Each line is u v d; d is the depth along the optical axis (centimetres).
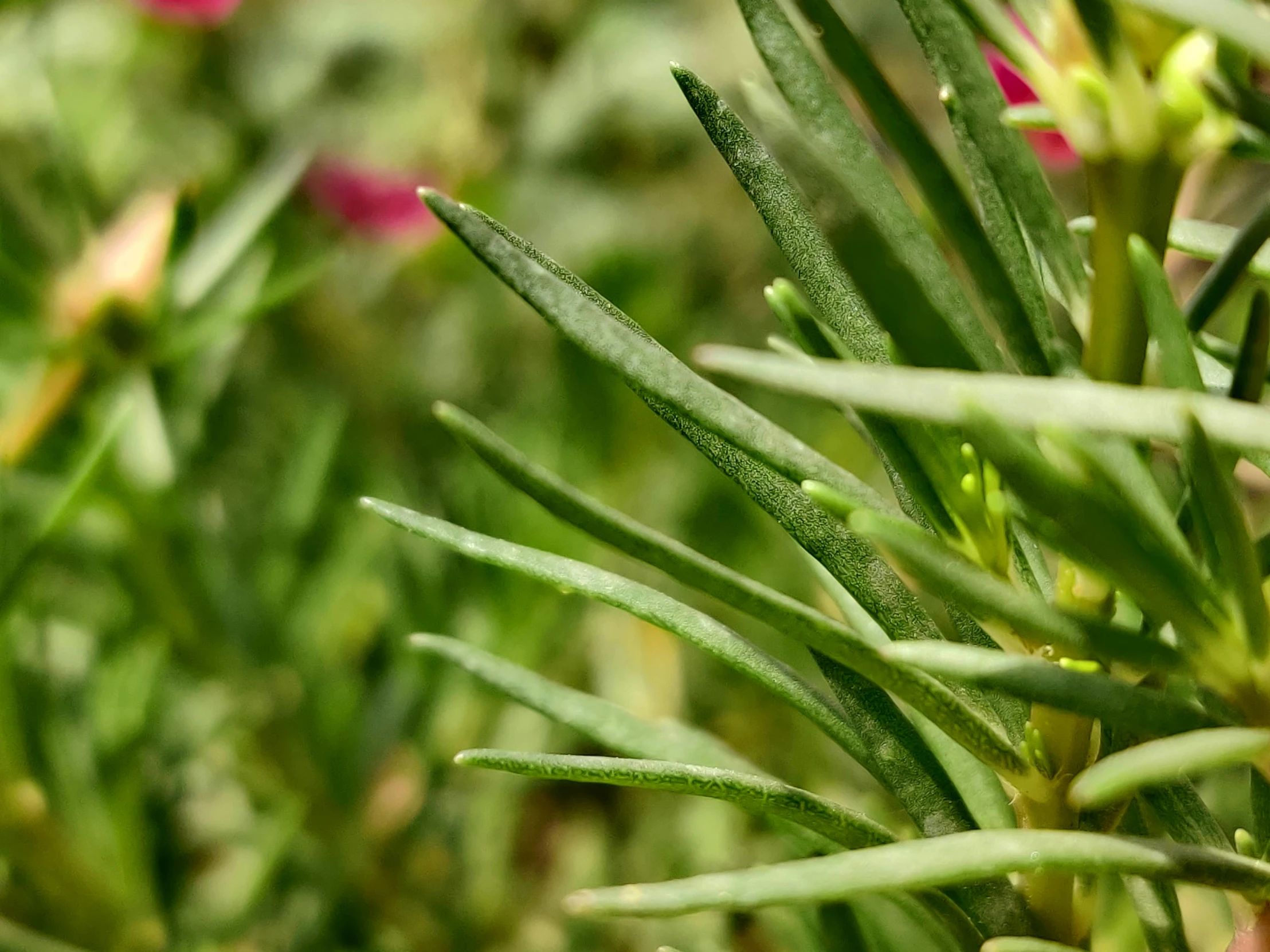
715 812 27
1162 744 9
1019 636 10
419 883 25
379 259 40
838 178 9
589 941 25
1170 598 9
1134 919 16
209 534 24
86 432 21
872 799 20
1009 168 10
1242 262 10
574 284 10
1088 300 10
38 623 20
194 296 21
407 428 34
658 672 29
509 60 51
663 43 50
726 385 32
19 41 37
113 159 39
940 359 9
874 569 11
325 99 48
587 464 29
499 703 26
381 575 27
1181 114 10
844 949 12
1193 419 9
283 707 23
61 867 19
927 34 10
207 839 26
